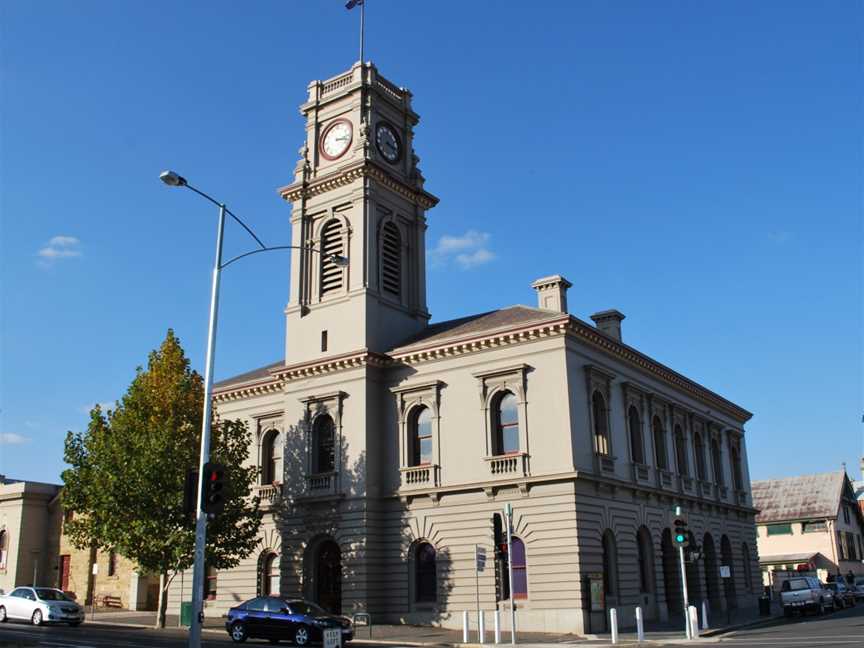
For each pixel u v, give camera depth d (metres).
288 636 31.59
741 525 60.53
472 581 39.62
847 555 90.69
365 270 46.56
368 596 41.25
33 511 65.94
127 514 39.59
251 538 43.28
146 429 40.88
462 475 41.00
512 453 39.94
